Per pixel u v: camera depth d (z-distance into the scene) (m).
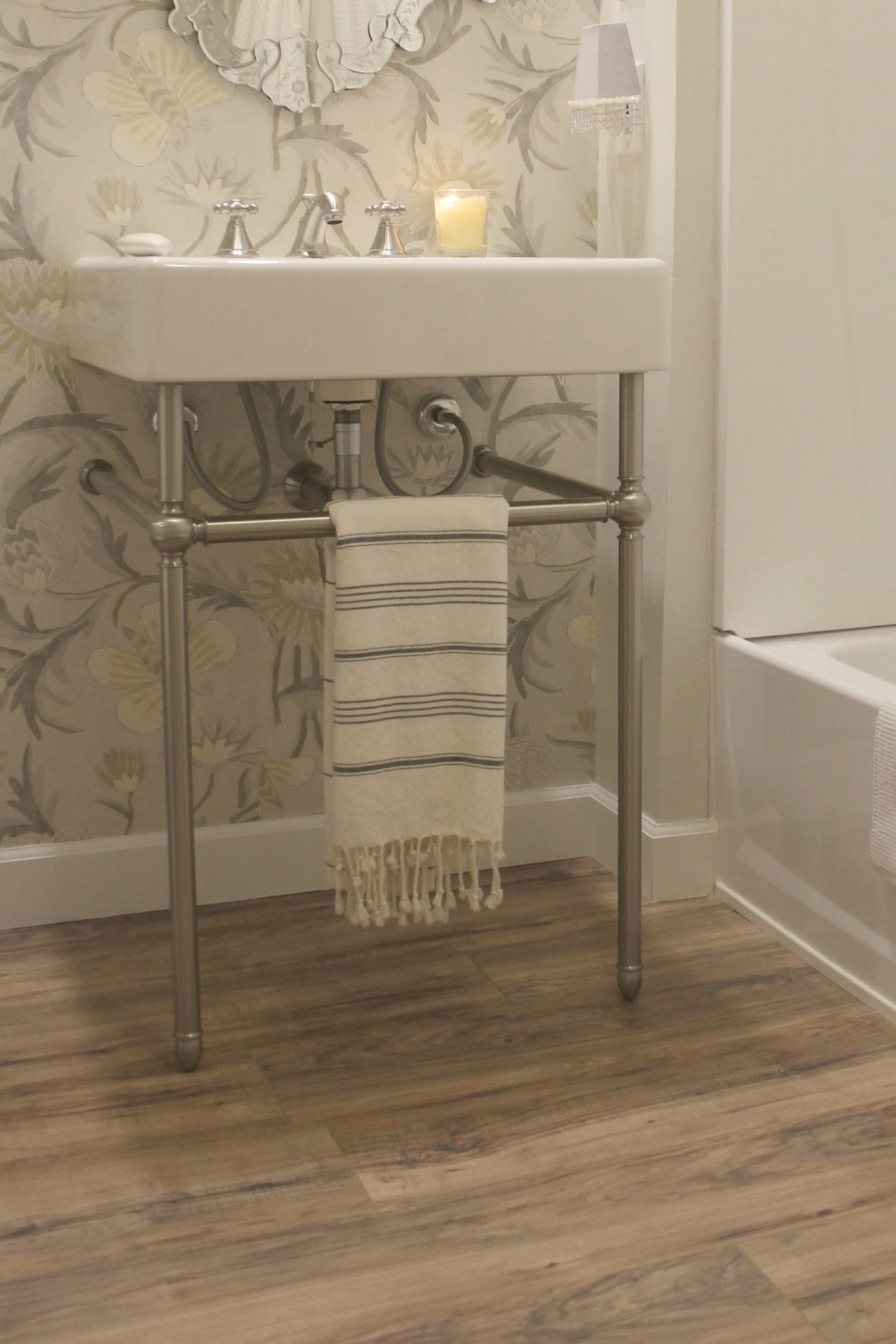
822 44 1.69
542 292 1.32
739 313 1.72
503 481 1.91
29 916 1.80
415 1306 1.08
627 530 1.48
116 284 1.31
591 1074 1.43
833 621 1.87
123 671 1.79
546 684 1.99
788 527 1.81
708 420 1.76
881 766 1.46
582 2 1.81
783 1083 1.40
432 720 1.41
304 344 1.24
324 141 1.74
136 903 1.85
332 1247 1.16
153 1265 1.14
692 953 1.71
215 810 1.87
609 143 1.82
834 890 1.61
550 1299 1.09
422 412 1.82
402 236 1.80
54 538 1.73
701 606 1.81
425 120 1.77
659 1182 1.24
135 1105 1.38
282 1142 1.31
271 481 1.77
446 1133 1.33
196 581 1.79
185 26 1.64
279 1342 1.04
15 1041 1.51
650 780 1.87
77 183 1.65
